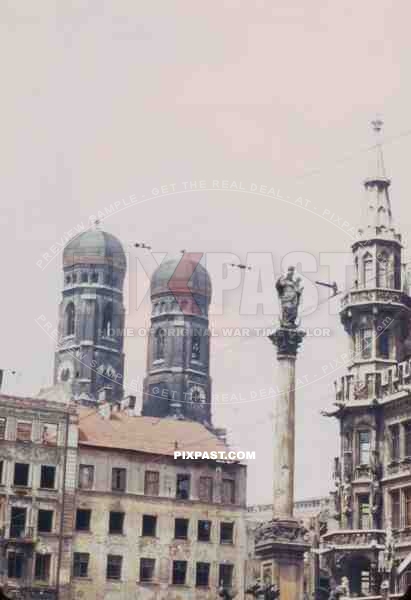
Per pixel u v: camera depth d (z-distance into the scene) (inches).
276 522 4407.0
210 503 6609.3
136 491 6510.8
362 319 5851.4
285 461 4441.4
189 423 6830.7
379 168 5969.5
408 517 5497.1
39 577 6230.3
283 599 4328.3
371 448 5713.6
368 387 5762.8
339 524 5733.3
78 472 6437.0
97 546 6373.0
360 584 5565.9
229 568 6579.7
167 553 6486.2
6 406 6333.7
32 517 6279.5
